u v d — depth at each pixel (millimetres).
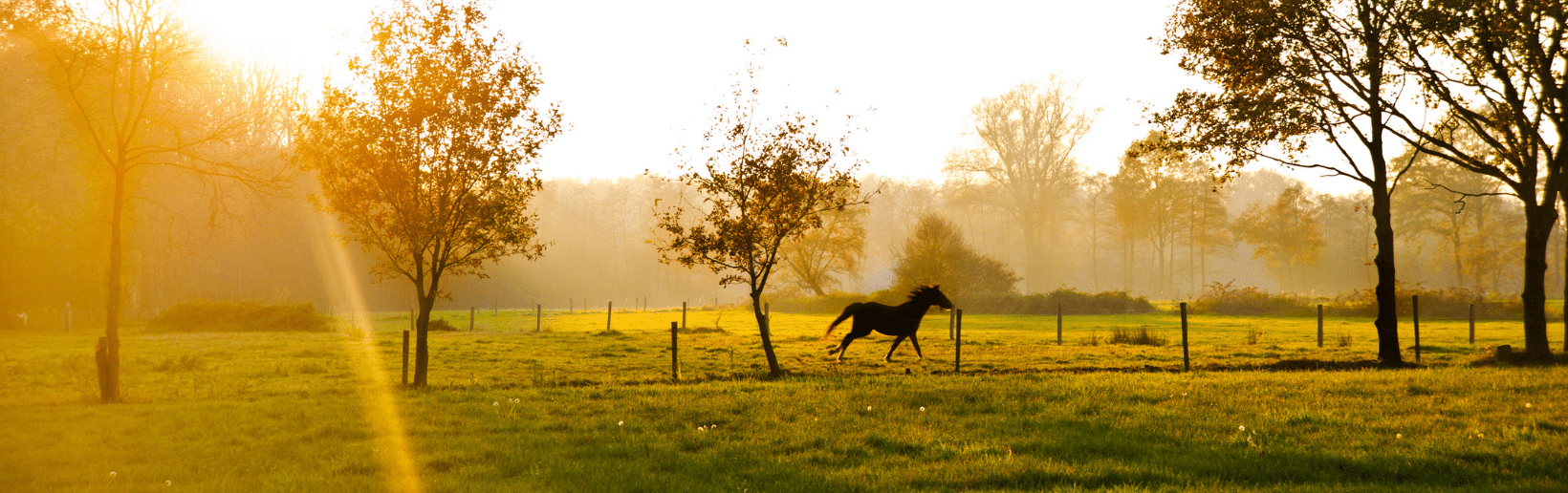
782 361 18312
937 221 55688
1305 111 16516
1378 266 16688
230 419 9867
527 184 13781
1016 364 16984
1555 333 27797
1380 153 16656
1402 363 16281
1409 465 6707
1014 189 81188
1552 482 6016
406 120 12742
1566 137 16047
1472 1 15203
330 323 38250
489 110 13055
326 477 6887
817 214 15266
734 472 6895
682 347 23031
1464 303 40375
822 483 6430
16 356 21438
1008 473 6617
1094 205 98875
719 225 14891
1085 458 7293
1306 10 16250
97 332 35688
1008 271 58188
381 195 13062
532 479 6668
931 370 15992
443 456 7566
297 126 13336
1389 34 16344
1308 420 8875
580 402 10906
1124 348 21438
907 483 6410
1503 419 8789
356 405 10961
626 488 6379
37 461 7645
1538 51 15625
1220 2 16828
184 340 27656
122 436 8938
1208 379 12656
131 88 13016
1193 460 7070
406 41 13023
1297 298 48594
